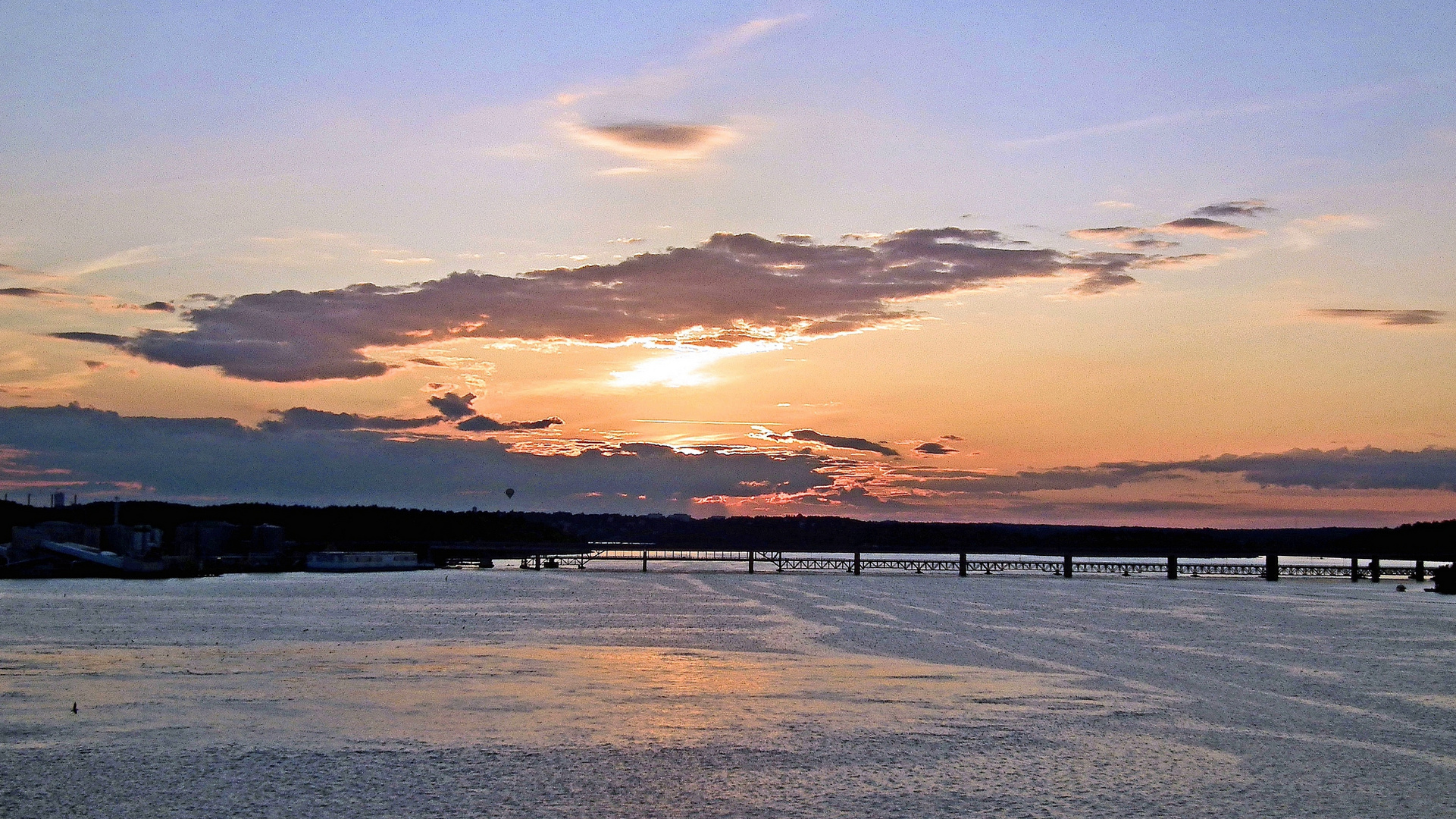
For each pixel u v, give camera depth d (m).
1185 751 61.50
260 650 102.69
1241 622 147.88
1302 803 51.88
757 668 92.25
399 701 74.00
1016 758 59.41
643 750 60.41
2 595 188.00
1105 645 114.44
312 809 49.34
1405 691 83.38
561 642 112.75
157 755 58.56
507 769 56.25
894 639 119.44
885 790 53.06
